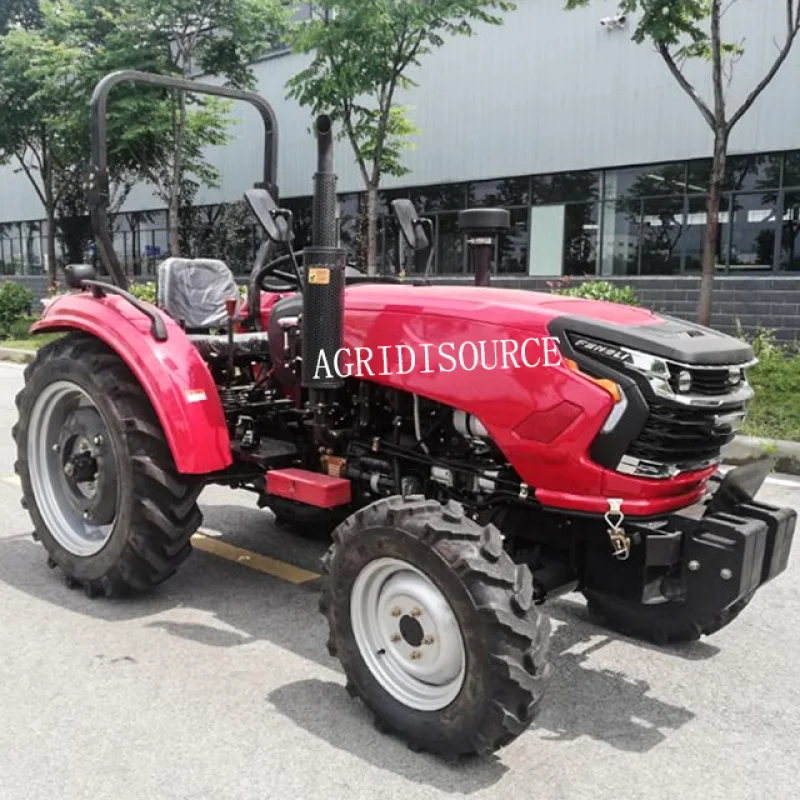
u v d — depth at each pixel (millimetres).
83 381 4262
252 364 4762
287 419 4234
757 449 7258
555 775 2914
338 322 3525
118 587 4242
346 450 3871
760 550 3164
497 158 14828
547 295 3592
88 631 3980
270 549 5160
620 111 13328
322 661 3721
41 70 15172
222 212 19641
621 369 3014
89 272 4480
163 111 15000
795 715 3354
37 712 3260
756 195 12344
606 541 3359
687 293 13039
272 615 4195
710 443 3209
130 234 22031
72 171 20297
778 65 9047
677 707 3406
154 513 4035
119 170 17234
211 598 4402
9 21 20156
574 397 3051
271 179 4867
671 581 3262
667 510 3162
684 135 12719
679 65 12531
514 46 14312
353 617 3172
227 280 5258
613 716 3328
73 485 4625
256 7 14406
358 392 3777
